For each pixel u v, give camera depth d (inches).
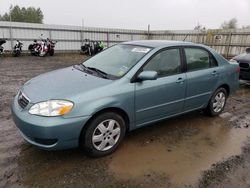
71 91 112.5
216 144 140.3
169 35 812.0
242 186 102.8
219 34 668.1
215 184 103.6
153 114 139.1
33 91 117.8
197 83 158.6
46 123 102.4
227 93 189.5
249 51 323.6
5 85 269.6
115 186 100.0
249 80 278.2
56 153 123.0
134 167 113.9
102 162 117.0
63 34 722.2
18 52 593.3
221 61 178.4
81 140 115.9
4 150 124.0
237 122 175.3
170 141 141.8
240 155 128.4
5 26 613.9
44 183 100.2
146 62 133.3
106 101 114.5
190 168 114.8
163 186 101.2
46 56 635.5
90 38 779.4
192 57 159.0
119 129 125.1
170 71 144.6
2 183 98.8
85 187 98.7
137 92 126.5
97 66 147.4
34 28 662.5
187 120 175.3
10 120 162.7
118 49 157.9
